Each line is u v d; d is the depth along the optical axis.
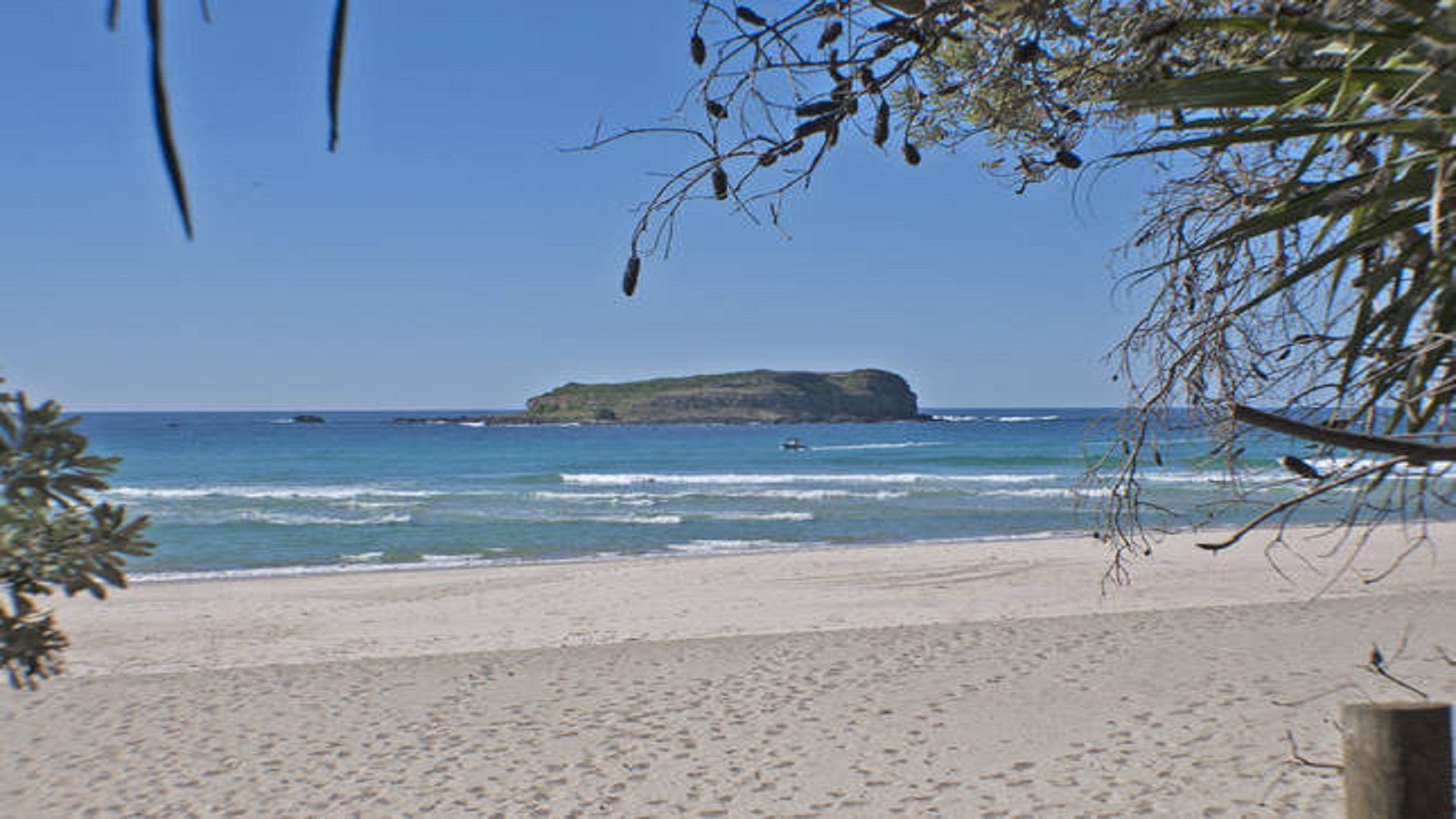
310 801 7.15
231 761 8.06
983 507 37.72
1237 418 1.57
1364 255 1.99
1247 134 1.62
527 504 42.09
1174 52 2.09
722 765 7.53
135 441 133.62
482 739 8.41
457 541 30.31
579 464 78.62
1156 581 18.55
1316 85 1.62
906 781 7.04
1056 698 8.91
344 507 41.47
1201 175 2.26
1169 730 7.81
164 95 0.51
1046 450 87.25
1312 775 6.64
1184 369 2.15
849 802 6.72
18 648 2.59
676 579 20.56
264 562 26.55
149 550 2.74
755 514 36.56
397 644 14.69
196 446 118.88
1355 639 10.99
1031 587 18.52
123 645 14.75
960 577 19.84
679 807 6.79
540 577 21.41
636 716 8.93
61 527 2.65
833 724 8.41
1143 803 6.40
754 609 17.06
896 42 1.99
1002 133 2.52
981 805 6.55
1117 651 10.71
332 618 16.95
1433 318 1.81
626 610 17.22
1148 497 28.31
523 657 11.67
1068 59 2.19
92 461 2.66
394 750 8.23
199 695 10.24
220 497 47.06
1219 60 2.05
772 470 65.75
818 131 1.99
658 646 12.02
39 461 2.58
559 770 7.60
